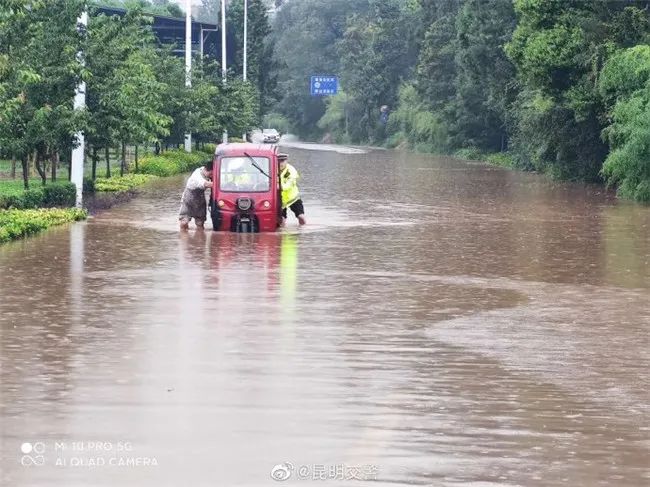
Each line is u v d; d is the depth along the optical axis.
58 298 19.84
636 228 34.91
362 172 73.31
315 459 10.51
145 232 31.69
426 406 12.52
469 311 19.08
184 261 25.31
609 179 52.78
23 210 33.66
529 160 80.50
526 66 61.25
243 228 32.25
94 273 23.12
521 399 12.93
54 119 36.06
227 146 33.12
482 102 108.25
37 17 36.88
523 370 14.48
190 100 67.94
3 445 10.90
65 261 25.02
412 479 9.97
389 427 11.62
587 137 63.88
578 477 10.09
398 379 13.83
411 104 145.25
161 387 13.27
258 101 123.88
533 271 24.45
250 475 10.04
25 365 14.41
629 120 49.00
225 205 32.16
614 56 53.47
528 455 10.74
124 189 47.34
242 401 12.64
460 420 11.95
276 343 15.98
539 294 21.12
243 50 126.88
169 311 18.58
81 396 12.80
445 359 15.09
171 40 118.06
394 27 162.12
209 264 24.83
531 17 61.31
